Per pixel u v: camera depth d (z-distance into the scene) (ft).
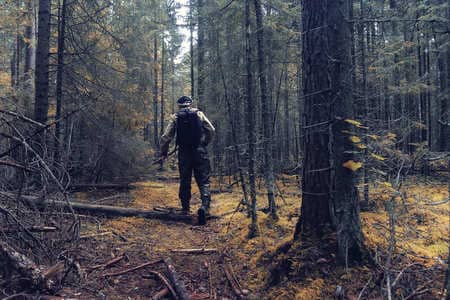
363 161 11.41
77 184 26.91
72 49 26.96
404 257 11.64
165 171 58.85
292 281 10.87
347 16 11.28
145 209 21.91
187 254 14.84
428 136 40.96
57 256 11.76
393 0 29.89
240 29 27.27
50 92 27.76
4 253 10.02
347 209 11.02
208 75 38.96
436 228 16.06
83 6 26.13
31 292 9.95
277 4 25.54
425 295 9.64
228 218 20.89
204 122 21.83
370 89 24.17
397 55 30.94
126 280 12.07
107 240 15.78
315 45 11.46
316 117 11.48
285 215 19.27
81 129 29.53
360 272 10.48
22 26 42.29
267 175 18.52
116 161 31.24
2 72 43.62
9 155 14.07
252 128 16.55
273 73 27.66
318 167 11.55
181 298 10.88
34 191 15.30
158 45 79.10
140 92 30.76
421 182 27.94
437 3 32.53
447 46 35.65
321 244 11.21
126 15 30.25
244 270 12.87
